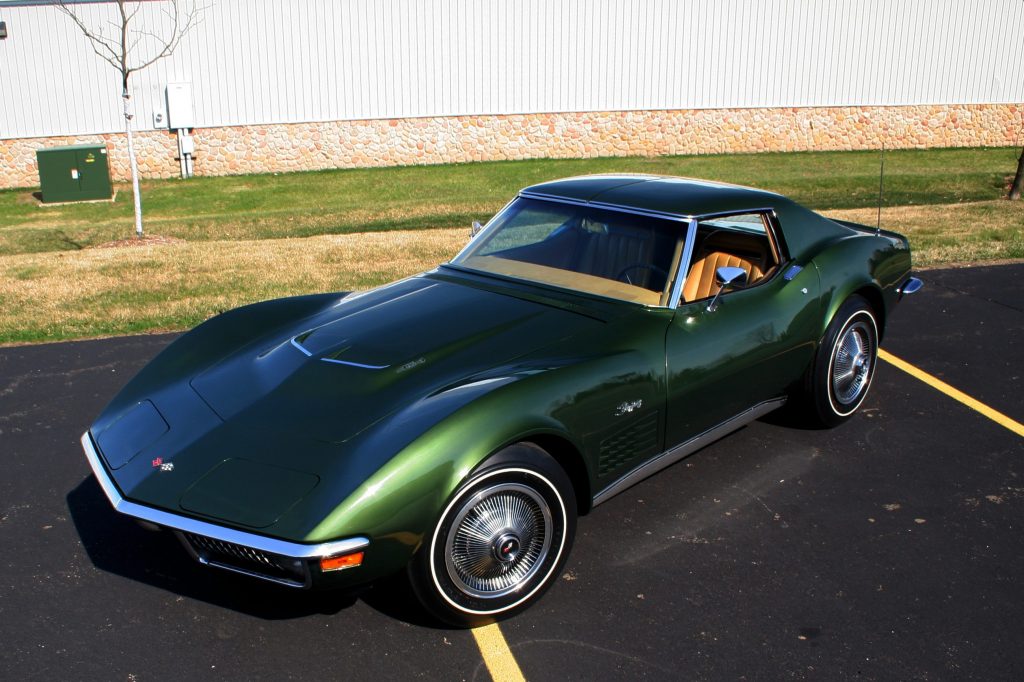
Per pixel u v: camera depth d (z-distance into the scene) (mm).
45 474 4395
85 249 11281
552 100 22625
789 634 3203
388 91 21891
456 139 22547
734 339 4047
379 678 2971
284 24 21016
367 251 9508
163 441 3236
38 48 20203
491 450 2990
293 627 3242
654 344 3723
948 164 21422
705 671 3008
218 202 18656
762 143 23844
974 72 24203
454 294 4160
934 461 4547
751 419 4422
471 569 3135
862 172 19953
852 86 23750
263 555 2754
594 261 4211
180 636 3188
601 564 3633
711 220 4168
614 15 22234
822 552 3727
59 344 6258
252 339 3984
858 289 4730
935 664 3049
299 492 2838
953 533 3871
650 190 4477
